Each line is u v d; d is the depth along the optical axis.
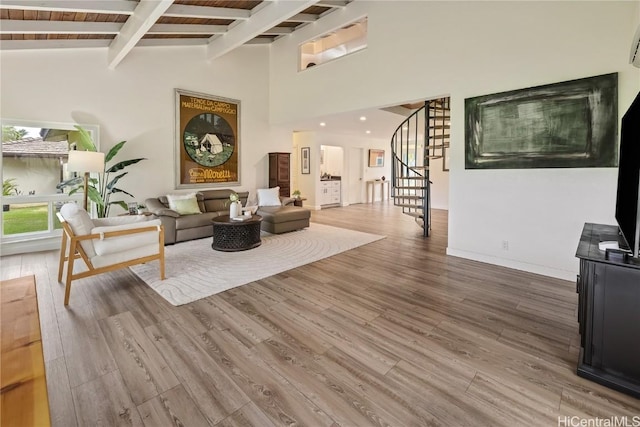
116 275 3.50
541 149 3.45
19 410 0.96
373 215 8.23
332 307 2.74
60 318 2.49
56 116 4.52
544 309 2.69
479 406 1.59
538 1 3.38
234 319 2.51
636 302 1.65
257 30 4.68
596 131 3.10
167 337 2.23
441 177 9.55
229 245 4.59
